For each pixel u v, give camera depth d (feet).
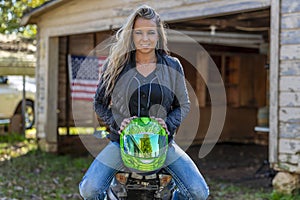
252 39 56.54
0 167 41.93
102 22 40.60
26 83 69.82
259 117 55.62
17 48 61.77
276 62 28.35
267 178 39.04
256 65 62.54
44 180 36.63
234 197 31.19
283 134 28.25
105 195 15.19
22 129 67.26
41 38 49.01
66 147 50.01
